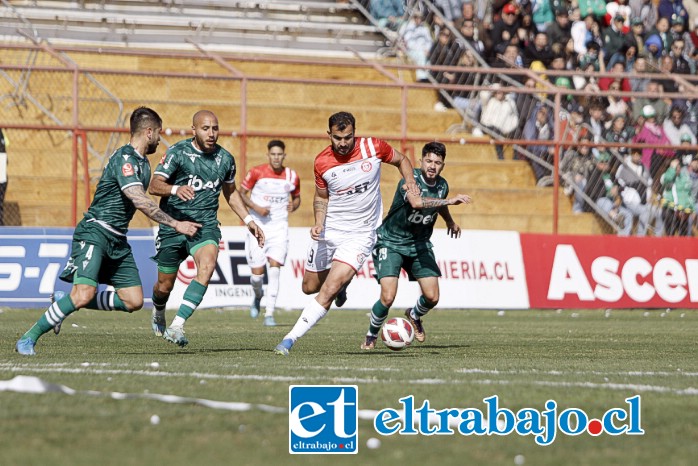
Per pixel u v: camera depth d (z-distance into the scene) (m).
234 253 43.53
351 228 22.39
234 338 28.45
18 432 11.95
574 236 47.12
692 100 56.28
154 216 21.02
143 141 21.47
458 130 58.06
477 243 45.91
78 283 21.38
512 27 59.56
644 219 53.06
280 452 11.16
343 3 64.56
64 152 52.25
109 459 10.64
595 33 60.75
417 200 22.00
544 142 49.59
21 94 53.81
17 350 21.80
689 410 14.34
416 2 62.91
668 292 47.53
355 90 60.50
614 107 55.72
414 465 10.63
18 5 60.22
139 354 22.38
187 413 13.25
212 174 22.97
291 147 55.72
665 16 63.38
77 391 15.01
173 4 62.38
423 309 25.77
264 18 63.62
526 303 46.00
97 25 60.22
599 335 31.89
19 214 48.38
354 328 33.84
